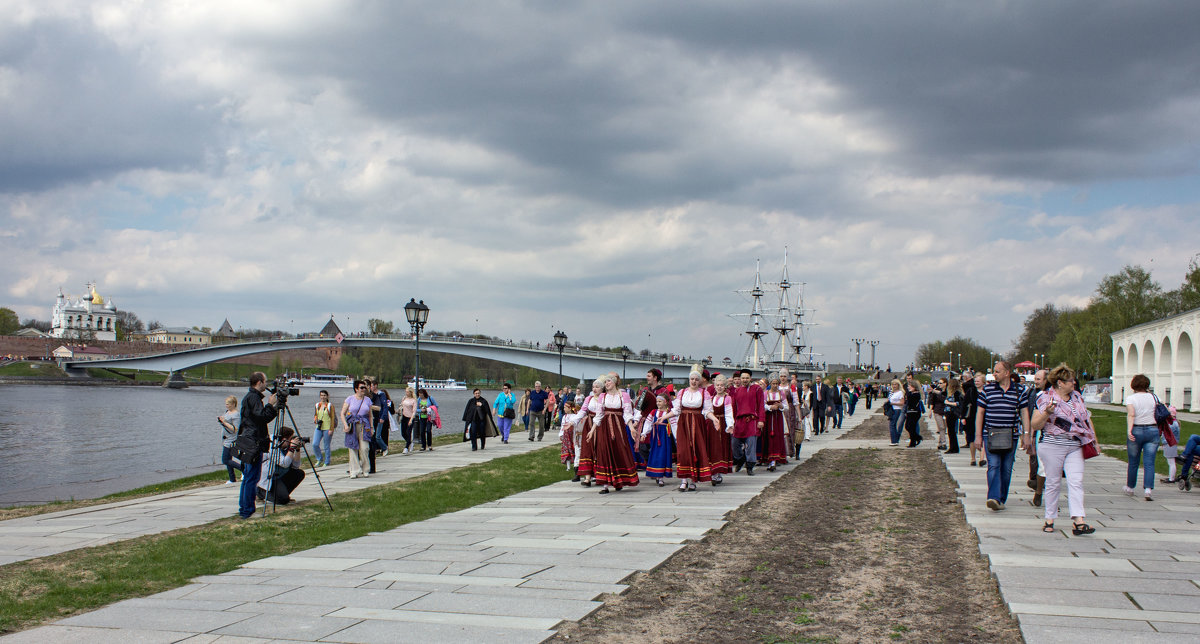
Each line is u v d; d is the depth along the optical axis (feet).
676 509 38.04
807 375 457.27
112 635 18.67
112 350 536.01
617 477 45.65
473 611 20.42
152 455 110.22
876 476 51.06
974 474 49.65
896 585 23.88
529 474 56.34
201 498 48.44
